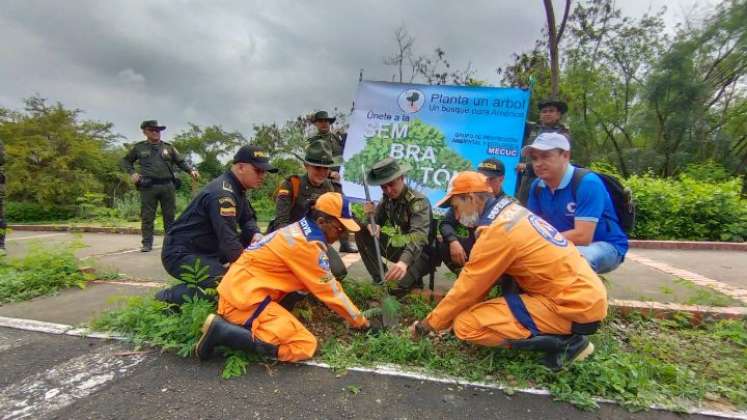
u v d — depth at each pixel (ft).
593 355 8.71
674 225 24.68
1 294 12.73
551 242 8.13
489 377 8.36
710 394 7.80
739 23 52.49
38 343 9.73
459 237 11.94
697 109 55.42
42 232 32.24
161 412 7.15
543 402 7.61
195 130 87.86
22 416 7.00
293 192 13.58
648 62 62.03
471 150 19.51
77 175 52.01
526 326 8.18
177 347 9.32
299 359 8.89
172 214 21.47
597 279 8.19
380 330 9.85
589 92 66.13
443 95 20.02
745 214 24.26
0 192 19.90
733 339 9.86
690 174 39.83
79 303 12.43
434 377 8.34
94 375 8.32
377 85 20.77
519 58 52.16
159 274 15.97
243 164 11.30
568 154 10.25
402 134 20.26
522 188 15.64
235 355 8.77
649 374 8.33
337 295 9.22
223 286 9.02
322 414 7.17
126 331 10.15
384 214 12.57
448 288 13.19
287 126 57.67
